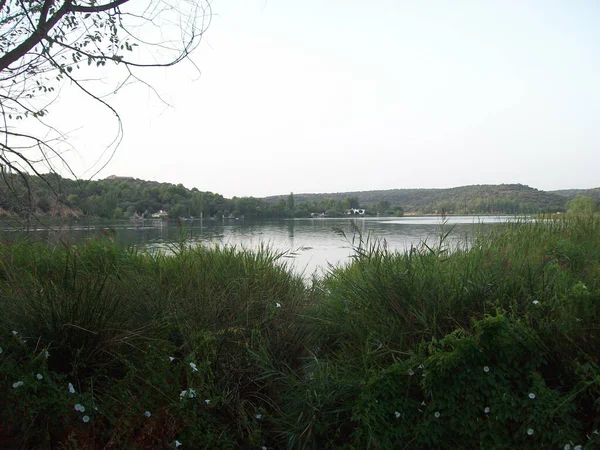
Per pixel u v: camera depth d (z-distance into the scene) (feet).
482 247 14.94
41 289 10.28
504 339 8.23
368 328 10.55
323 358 11.17
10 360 7.86
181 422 7.91
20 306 9.63
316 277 17.42
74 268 10.71
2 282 11.76
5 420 7.13
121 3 11.53
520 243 16.31
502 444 7.65
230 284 13.83
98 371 8.84
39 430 7.39
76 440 7.04
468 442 7.95
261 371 10.42
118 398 8.07
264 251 18.22
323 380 9.43
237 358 10.41
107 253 15.30
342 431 8.87
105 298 9.95
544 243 16.02
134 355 9.40
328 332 12.04
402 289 10.93
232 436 8.68
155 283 12.91
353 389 9.09
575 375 7.87
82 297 9.71
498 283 10.57
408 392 8.58
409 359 8.87
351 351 10.84
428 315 10.10
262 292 13.84
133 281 12.70
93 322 9.30
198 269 14.73
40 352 8.39
